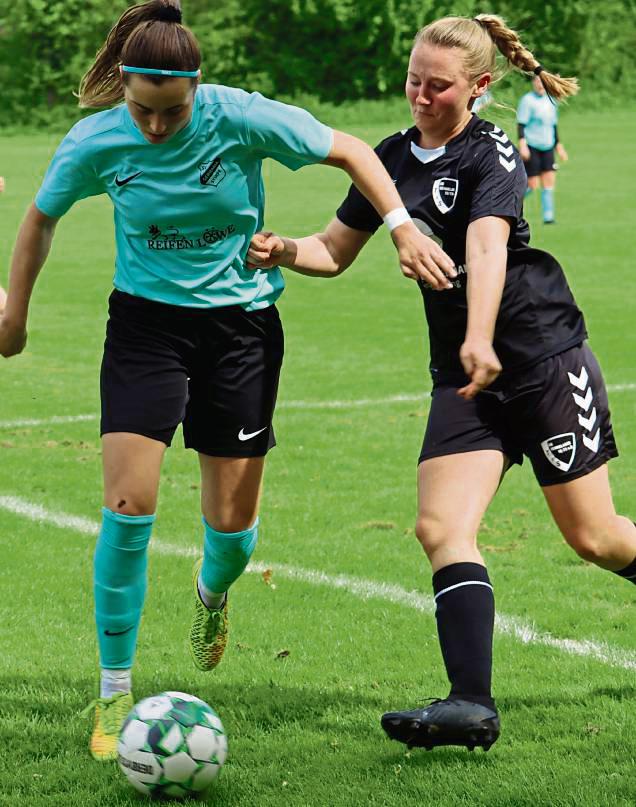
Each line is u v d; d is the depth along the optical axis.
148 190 11.70
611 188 74.31
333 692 13.44
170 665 14.41
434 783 10.98
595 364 12.20
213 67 129.25
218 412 12.57
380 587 17.39
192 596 17.00
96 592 12.15
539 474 12.05
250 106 11.64
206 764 10.65
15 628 15.66
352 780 11.10
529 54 12.52
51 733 12.33
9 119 126.12
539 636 15.47
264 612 16.33
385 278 49.06
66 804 10.70
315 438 26.30
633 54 137.12
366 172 11.77
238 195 11.93
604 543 12.09
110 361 12.23
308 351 35.62
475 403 11.94
